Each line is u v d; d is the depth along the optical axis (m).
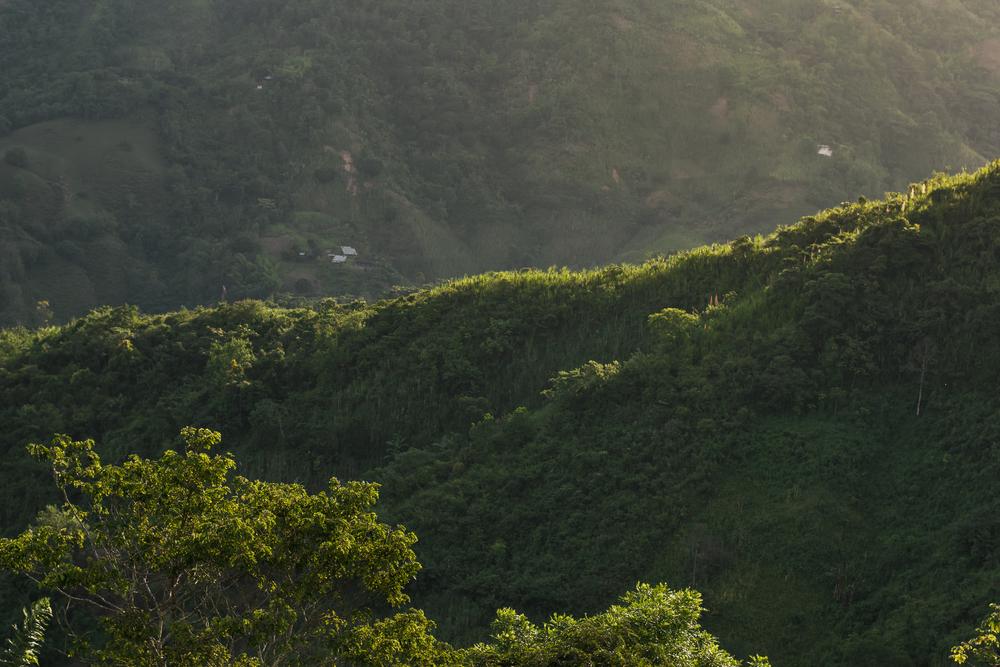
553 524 55.53
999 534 47.69
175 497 23.80
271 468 67.00
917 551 49.22
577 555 53.22
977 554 47.41
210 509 23.83
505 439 62.72
